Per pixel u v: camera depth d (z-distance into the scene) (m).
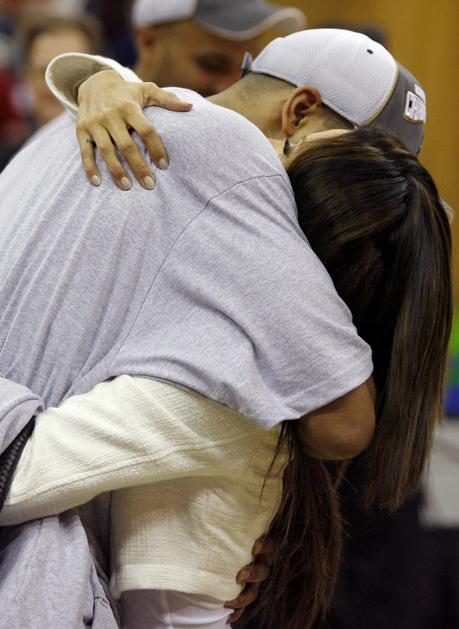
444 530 7.48
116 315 3.67
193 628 3.86
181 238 3.63
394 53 12.16
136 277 3.68
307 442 3.72
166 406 3.50
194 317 3.57
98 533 3.88
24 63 10.56
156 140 3.71
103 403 3.52
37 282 3.76
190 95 4.00
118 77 4.02
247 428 3.61
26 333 3.76
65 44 10.23
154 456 3.49
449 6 12.01
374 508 6.01
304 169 3.87
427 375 3.92
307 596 4.34
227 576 3.84
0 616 3.32
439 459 8.52
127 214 3.69
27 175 4.14
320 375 3.51
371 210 3.75
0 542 3.64
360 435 3.63
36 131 10.48
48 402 3.72
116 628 3.66
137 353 3.60
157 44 7.75
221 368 3.45
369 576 6.48
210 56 7.62
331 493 4.20
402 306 3.82
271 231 3.61
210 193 3.65
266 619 4.43
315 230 3.81
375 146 3.89
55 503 3.50
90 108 3.89
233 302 3.53
